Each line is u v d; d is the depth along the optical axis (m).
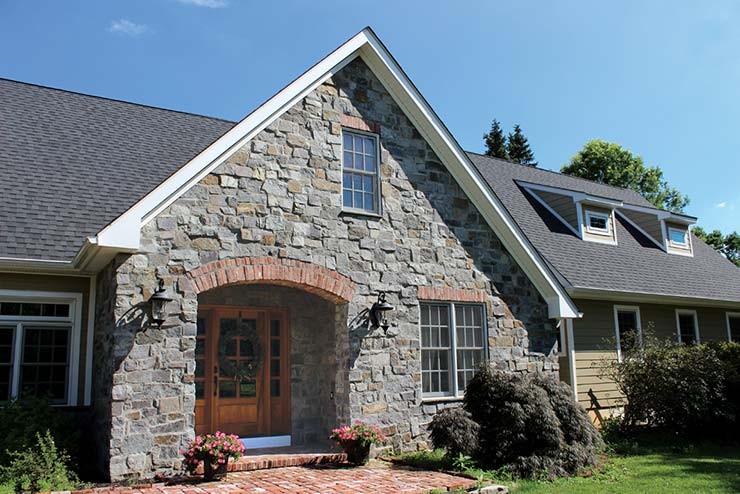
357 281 9.69
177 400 7.68
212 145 8.50
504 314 11.35
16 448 7.27
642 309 15.61
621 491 7.36
